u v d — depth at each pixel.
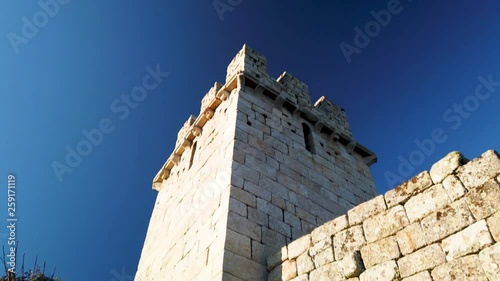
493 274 4.19
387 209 5.72
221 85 14.18
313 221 9.10
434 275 4.69
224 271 6.43
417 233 5.16
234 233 7.20
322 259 6.12
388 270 5.16
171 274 8.58
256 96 12.25
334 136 13.53
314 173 10.94
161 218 12.31
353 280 5.50
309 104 14.39
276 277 6.72
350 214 6.25
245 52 13.75
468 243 4.57
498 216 4.45
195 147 13.13
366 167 13.85
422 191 5.42
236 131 10.05
